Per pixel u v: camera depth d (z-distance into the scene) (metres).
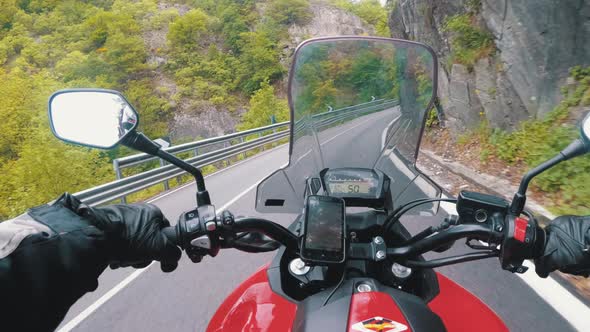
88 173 18.22
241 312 1.77
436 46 14.63
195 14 67.44
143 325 4.02
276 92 41.50
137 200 11.19
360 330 1.18
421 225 5.90
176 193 11.41
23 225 1.19
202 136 59.06
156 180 11.16
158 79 63.00
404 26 18.44
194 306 4.30
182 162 1.66
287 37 69.06
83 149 19.22
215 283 4.77
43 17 68.38
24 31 65.00
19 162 17.00
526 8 9.45
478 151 10.79
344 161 2.20
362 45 2.22
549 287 4.04
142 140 1.62
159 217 1.64
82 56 57.66
